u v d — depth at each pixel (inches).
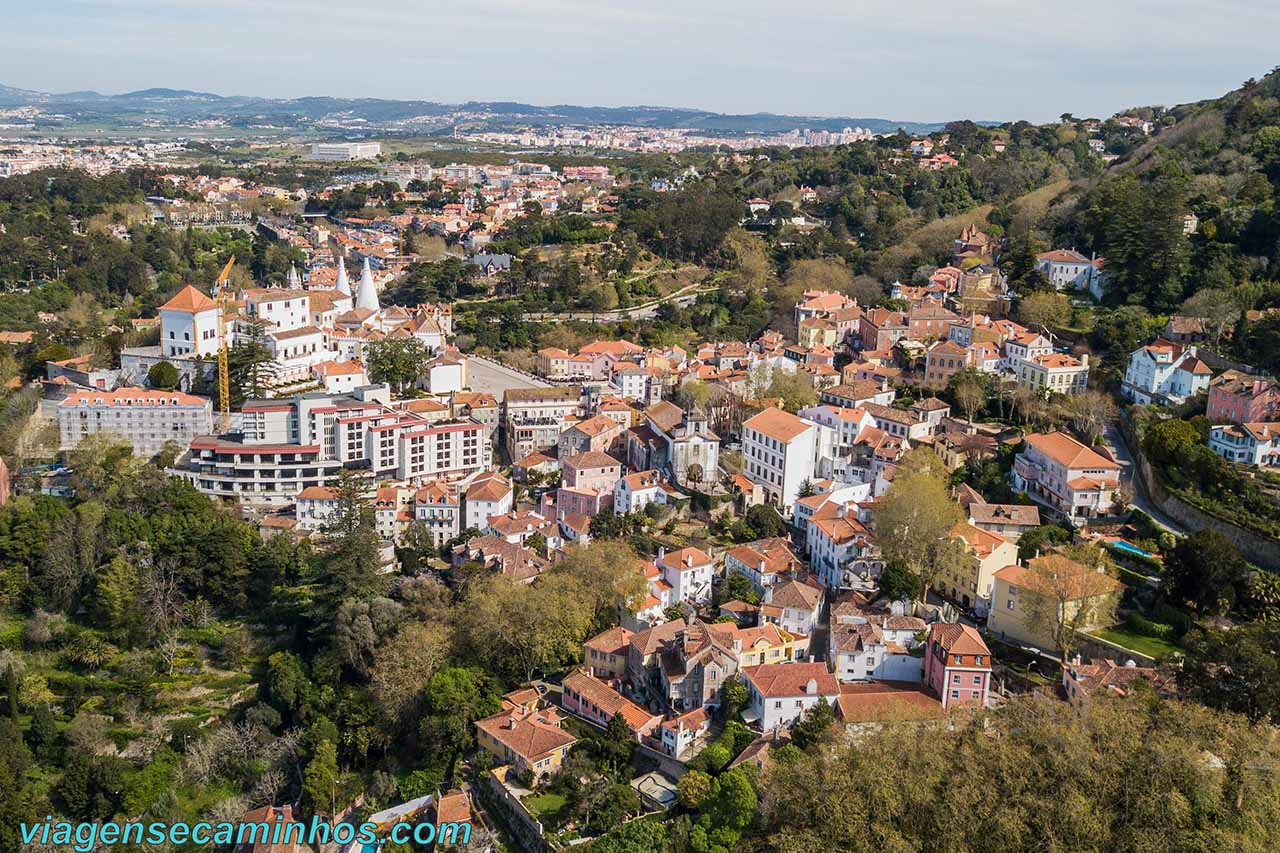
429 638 7253.9
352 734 6993.1
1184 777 5068.9
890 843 4977.9
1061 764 5246.1
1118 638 6771.7
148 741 7288.4
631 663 7199.8
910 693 6476.4
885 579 7568.9
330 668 7504.9
